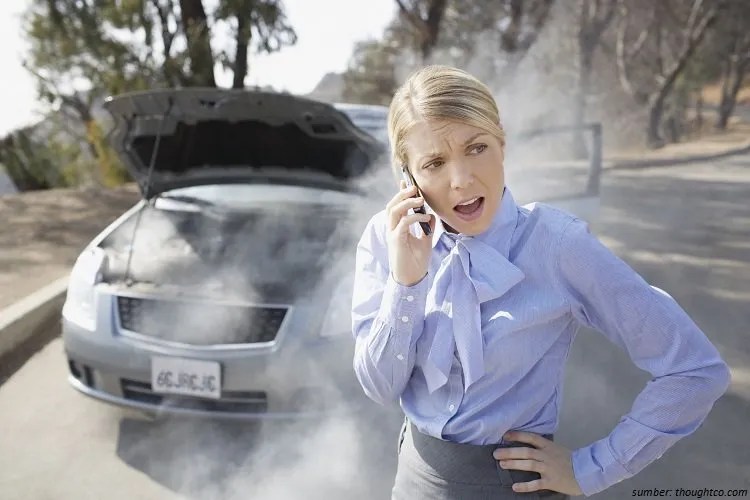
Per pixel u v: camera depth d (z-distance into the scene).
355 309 1.35
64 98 12.68
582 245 1.14
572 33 21.89
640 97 30.16
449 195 1.14
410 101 1.15
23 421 3.28
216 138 3.78
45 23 11.07
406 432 1.37
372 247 1.35
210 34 9.44
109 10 9.97
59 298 4.92
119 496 2.69
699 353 1.13
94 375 3.03
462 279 1.18
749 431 3.21
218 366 2.82
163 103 3.32
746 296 5.43
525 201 4.14
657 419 1.15
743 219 9.12
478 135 1.12
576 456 1.22
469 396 1.21
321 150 3.79
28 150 14.95
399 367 1.23
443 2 14.43
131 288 3.09
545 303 1.16
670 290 5.61
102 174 13.28
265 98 3.22
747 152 22.77
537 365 1.21
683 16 29.44
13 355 4.11
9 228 7.48
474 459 1.23
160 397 2.92
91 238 7.11
